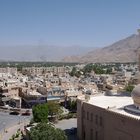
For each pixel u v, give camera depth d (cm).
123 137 7969
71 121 14000
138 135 7394
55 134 8694
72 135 11112
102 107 9012
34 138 8600
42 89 19725
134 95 8350
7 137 11975
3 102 19162
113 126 8356
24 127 12988
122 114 7962
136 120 7438
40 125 9050
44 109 12938
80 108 10238
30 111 17250
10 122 14912
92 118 9569
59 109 14975
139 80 9650
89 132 9756
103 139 8956
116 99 10669
